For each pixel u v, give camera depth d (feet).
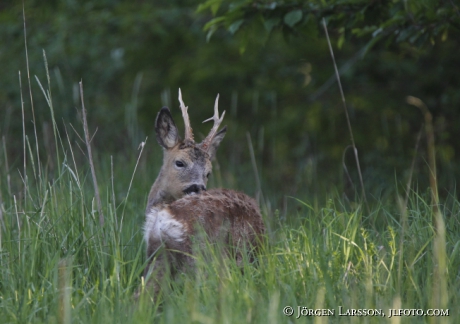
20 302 22.41
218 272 23.66
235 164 58.08
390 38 39.86
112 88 72.02
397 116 57.88
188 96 66.95
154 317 21.35
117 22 64.54
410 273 23.45
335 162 57.77
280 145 61.87
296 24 38.58
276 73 65.16
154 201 33.81
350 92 61.67
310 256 24.57
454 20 36.63
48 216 28.37
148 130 65.10
